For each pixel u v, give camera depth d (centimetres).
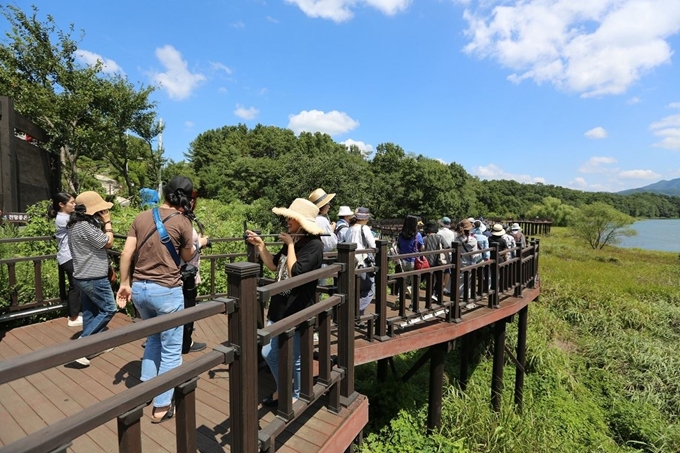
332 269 242
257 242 285
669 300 1358
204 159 4966
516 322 1021
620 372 927
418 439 513
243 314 166
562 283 1401
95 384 293
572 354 1005
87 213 327
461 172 4216
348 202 2150
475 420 555
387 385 612
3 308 411
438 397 518
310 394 222
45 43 1241
